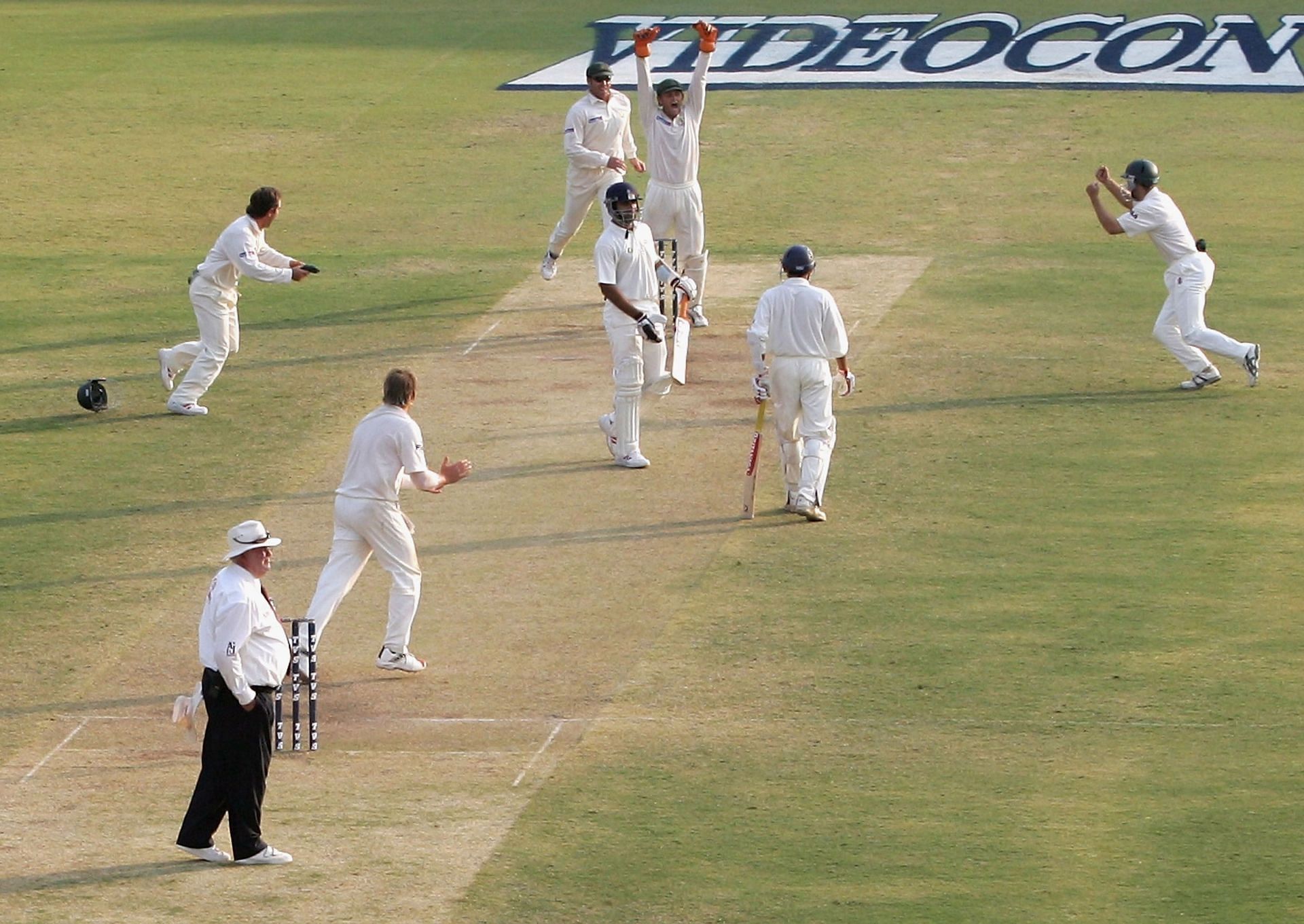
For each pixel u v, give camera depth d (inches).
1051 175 4104.3
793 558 2149.4
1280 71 4854.8
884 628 1942.7
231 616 1433.3
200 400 2790.4
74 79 5068.9
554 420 2674.7
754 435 2474.2
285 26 5684.1
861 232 3700.8
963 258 3513.8
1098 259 3496.6
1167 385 2780.5
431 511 2335.1
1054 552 2143.2
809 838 1478.8
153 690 1867.6
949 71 4936.0
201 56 5319.9
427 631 1987.0
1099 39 5157.5
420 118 4633.4
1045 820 1499.8
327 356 2997.0
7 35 5644.7
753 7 5595.5
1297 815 1494.8
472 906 1370.6
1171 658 1841.8
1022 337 3029.0
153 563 2176.4
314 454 2554.1
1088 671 1815.9
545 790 1594.5
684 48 5206.7
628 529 2260.1
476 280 3422.7
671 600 2039.9
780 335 2224.4
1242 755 1620.3
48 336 3115.2
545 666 1886.1
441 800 1579.7
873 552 2160.4
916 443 2541.8
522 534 2252.7
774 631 1946.4
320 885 1416.1
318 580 2110.0
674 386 2819.9
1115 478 2386.8
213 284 2679.6
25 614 2038.6
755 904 1360.7
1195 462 2439.7
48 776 1676.9
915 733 1691.7
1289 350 2920.8
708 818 1524.4
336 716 1786.4
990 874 1402.6
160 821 1566.2
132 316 3225.9
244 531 1461.6
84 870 1459.2
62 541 2244.1
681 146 3002.0
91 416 2723.9
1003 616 1963.6
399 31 5565.9
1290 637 1886.1
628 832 1501.0
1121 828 1480.1
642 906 1365.7
